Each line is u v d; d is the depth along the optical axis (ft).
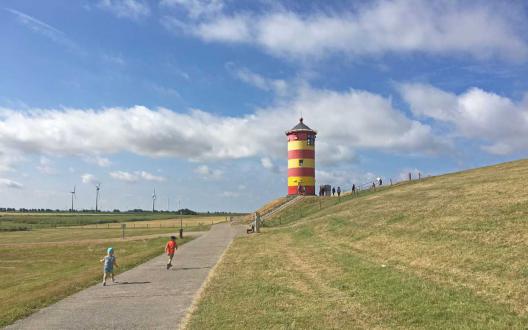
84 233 255.70
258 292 53.72
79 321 44.04
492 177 112.68
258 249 102.94
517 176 103.65
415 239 73.05
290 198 236.43
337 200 196.44
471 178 122.72
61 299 55.72
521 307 38.65
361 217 110.83
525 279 44.60
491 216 71.67
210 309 46.26
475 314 37.99
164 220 406.41
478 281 47.39
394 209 106.01
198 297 53.11
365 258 70.85
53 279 78.13
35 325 43.19
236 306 46.98
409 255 65.26
